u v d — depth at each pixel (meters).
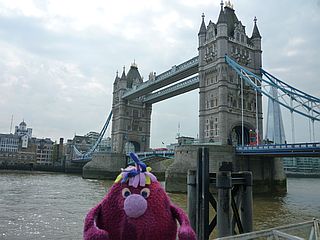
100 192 47.81
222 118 62.34
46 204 33.25
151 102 117.44
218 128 63.44
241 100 63.12
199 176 13.87
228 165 13.80
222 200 13.12
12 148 171.62
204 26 73.12
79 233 20.47
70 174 130.88
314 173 162.50
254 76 60.50
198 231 13.43
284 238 8.62
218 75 65.56
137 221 4.03
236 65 63.34
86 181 77.56
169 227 4.26
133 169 4.45
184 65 79.06
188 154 50.50
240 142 68.81
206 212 13.33
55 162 165.12
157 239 4.08
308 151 43.78
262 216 27.31
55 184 63.41
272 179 57.91
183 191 48.34
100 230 3.93
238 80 66.94
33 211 28.62
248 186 13.88
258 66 70.12
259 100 69.88
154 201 4.22
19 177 87.50
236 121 64.44
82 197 40.28
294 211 30.69
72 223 23.53
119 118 115.50
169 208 4.50
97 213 4.37
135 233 4.00
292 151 45.62
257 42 71.69
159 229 4.10
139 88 100.25
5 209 29.39
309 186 79.75
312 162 166.00
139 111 119.31
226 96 63.69
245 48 70.00
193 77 79.81
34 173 121.62
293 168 165.00
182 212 4.50
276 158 59.38
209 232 13.48
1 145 169.38
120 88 117.56
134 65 127.94
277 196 48.31
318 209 32.34
